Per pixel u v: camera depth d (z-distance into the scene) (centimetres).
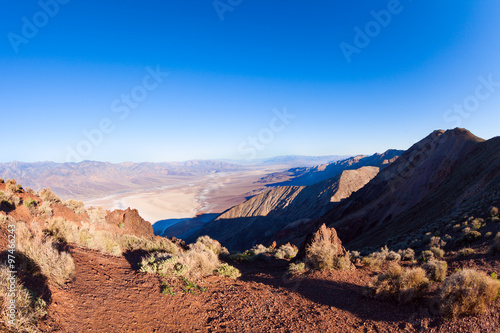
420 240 2347
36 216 1048
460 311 652
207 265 1128
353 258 1742
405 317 742
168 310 661
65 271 629
